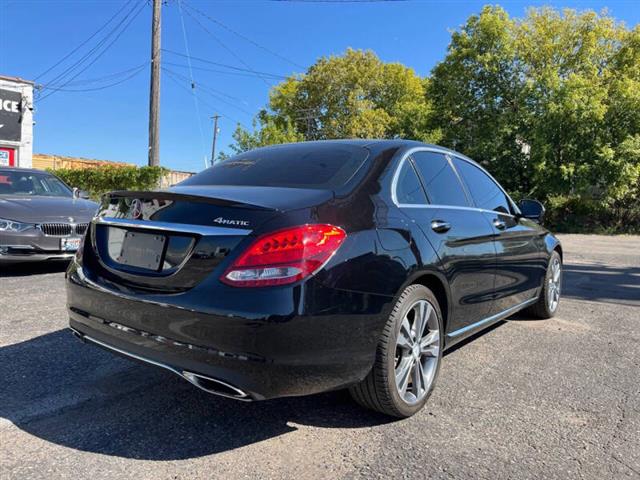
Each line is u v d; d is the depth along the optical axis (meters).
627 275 8.67
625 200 20.66
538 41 21.50
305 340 2.38
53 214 6.85
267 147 3.91
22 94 20.86
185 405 3.10
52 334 4.33
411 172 3.37
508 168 21.44
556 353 4.26
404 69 40.66
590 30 21.06
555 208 21.19
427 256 3.02
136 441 2.66
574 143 19.47
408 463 2.51
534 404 3.22
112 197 3.07
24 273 7.14
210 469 2.41
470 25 21.73
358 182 2.94
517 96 21.09
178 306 2.46
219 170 3.55
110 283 2.80
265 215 2.47
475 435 2.81
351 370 2.58
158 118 17.00
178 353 2.49
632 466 2.53
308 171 3.14
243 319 2.32
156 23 16.66
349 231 2.62
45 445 2.59
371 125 35.88
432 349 3.15
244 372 2.34
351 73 39.69
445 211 3.46
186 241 2.57
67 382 3.38
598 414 3.10
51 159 30.38
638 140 18.69
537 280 4.95
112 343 2.80
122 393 3.24
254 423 2.90
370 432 2.82
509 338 4.68
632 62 20.83
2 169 8.13
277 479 2.35
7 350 3.93
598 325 5.22
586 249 13.37
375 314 2.64
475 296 3.64
